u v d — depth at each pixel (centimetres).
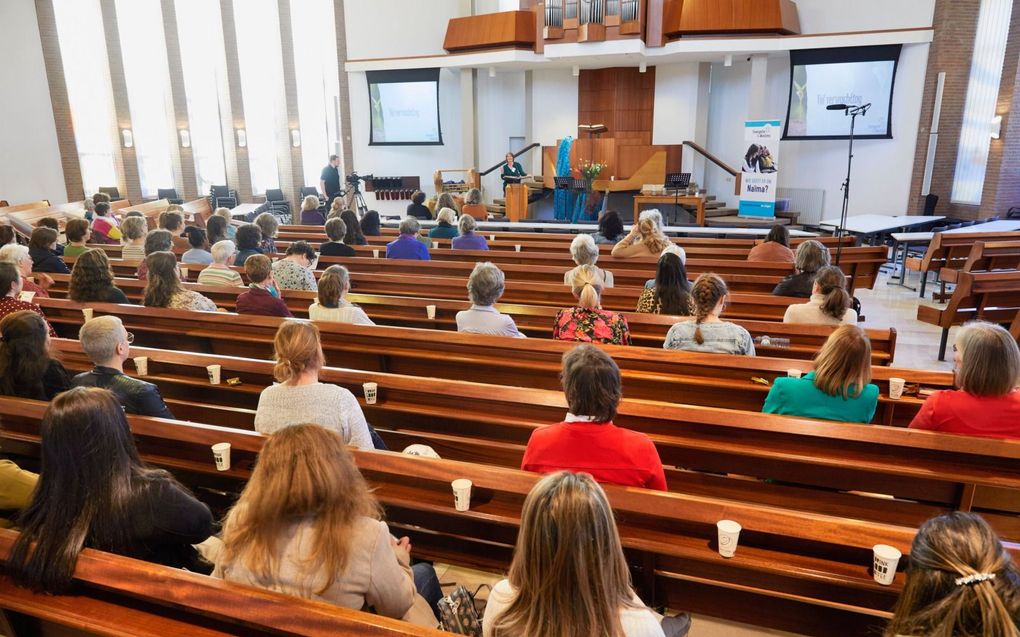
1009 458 212
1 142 1373
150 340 416
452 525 223
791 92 1206
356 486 154
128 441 175
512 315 456
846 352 245
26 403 251
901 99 1149
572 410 205
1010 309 580
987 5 1102
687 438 244
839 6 1177
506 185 1274
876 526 171
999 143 1104
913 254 1063
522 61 1286
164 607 147
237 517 151
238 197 1680
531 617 120
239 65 1620
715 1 1157
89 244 816
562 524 119
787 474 239
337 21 1533
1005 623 109
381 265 619
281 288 512
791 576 177
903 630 121
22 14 1364
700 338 321
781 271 590
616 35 1186
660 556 195
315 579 143
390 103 1419
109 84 1488
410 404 283
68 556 151
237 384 318
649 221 625
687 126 1327
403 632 126
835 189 1255
